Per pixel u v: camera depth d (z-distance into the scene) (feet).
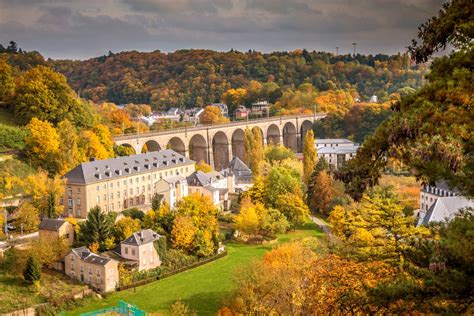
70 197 436.35
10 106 558.56
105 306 301.43
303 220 460.55
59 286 315.17
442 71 97.66
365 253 138.00
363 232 160.97
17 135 480.64
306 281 170.40
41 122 488.02
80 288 315.17
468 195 88.28
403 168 99.81
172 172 515.50
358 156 96.07
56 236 351.25
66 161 469.57
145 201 486.79
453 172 86.69
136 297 314.96
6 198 417.28
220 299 301.63
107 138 542.57
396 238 143.33
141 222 393.70
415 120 86.94
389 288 92.43
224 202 509.76
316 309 131.64
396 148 90.79
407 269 105.50
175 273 353.10
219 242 396.16
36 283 307.78
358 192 94.58
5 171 441.68
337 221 281.33
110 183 450.30
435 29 98.68
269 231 439.22
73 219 379.96
